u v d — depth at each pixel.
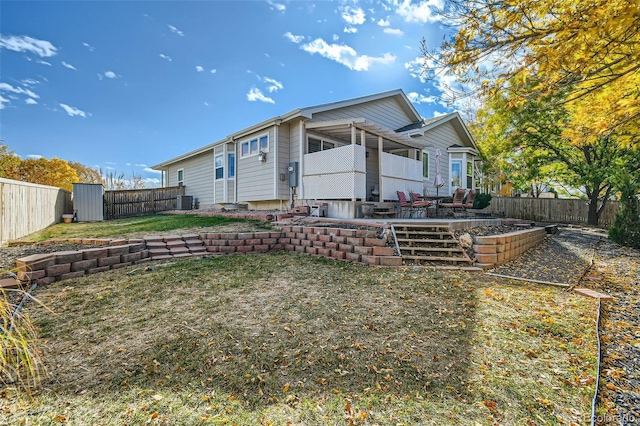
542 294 4.28
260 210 12.17
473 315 3.57
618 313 3.71
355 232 6.07
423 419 2.04
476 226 7.85
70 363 2.61
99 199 13.52
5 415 2.04
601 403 2.17
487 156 17.06
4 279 4.15
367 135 11.58
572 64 3.12
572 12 2.79
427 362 2.67
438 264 5.73
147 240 6.19
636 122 4.26
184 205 17.00
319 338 3.04
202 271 5.21
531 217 16.33
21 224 7.32
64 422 1.99
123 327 3.24
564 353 2.78
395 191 11.17
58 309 3.66
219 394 2.27
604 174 12.02
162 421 2.01
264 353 2.78
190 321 3.39
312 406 2.16
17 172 22.28
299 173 10.89
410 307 3.80
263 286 4.53
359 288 4.46
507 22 3.08
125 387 2.33
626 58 3.00
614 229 8.66
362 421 2.03
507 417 2.05
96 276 4.90
